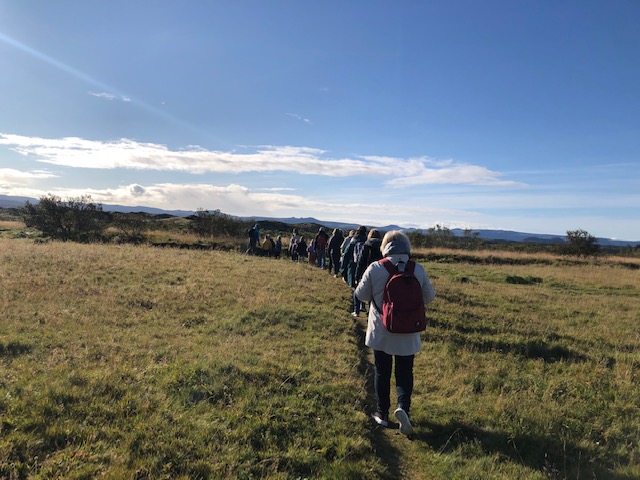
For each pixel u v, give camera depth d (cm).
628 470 368
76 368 489
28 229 2811
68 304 805
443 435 430
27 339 581
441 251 3142
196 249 2280
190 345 625
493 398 520
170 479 315
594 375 611
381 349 435
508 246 4044
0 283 912
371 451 390
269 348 638
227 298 961
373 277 438
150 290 995
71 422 366
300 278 1355
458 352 709
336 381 529
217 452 351
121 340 626
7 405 380
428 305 1086
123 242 2364
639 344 851
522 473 362
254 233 2288
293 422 413
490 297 1366
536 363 674
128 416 390
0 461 307
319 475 342
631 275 2359
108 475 304
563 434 434
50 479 297
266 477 327
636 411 494
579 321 1077
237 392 459
